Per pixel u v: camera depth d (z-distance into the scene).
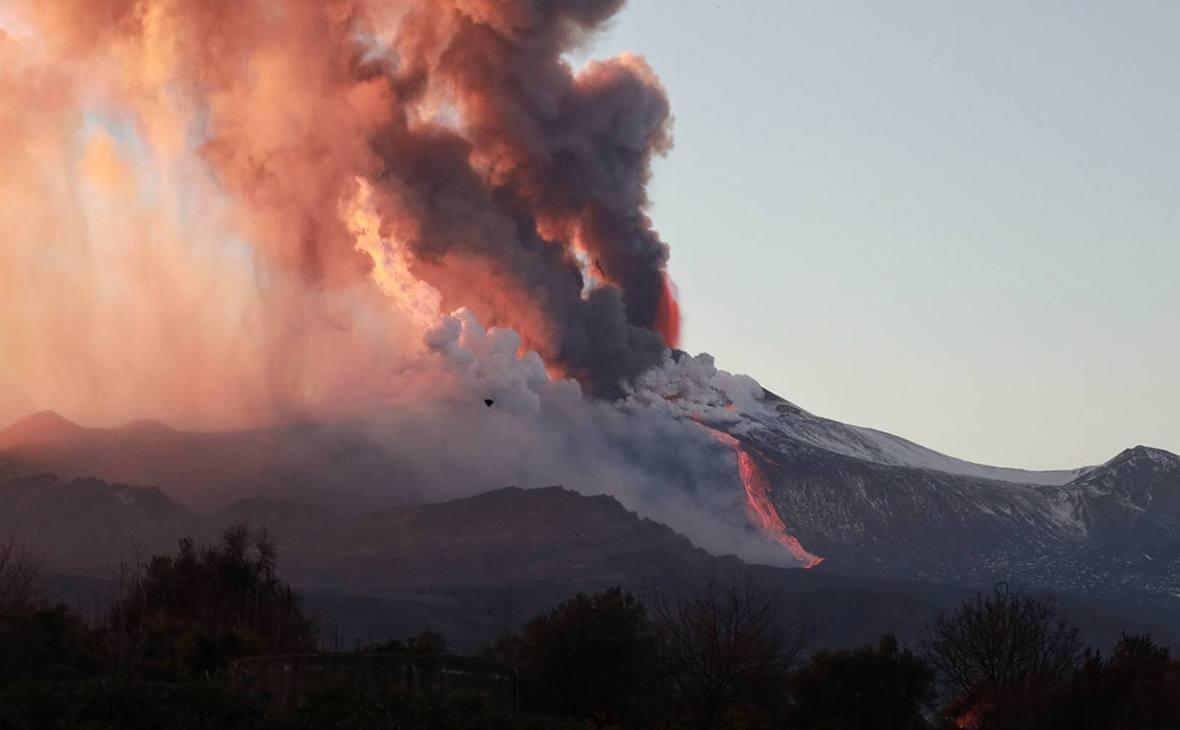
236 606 153.00
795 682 145.50
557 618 139.25
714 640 134.88
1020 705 121.62
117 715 85.69
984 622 145.25
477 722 89.12
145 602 145.50
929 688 145.38
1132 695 114.44
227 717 87.56
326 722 86.81
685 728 129.75
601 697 133.25
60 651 111.06
